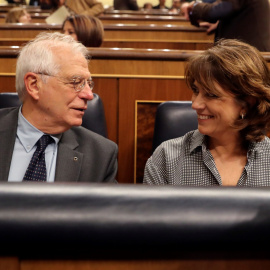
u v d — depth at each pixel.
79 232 0.31
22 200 0.31
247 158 1.11
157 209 0.32
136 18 4.53
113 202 0.32
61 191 0.32
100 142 1.30
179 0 7.41
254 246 0.32
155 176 1.19
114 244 0.32
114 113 1.93
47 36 1.26
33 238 0.31
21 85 1.23
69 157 1.24
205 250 0.33
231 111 1.06
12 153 1.23
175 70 1.91
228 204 0.32
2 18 5.08
